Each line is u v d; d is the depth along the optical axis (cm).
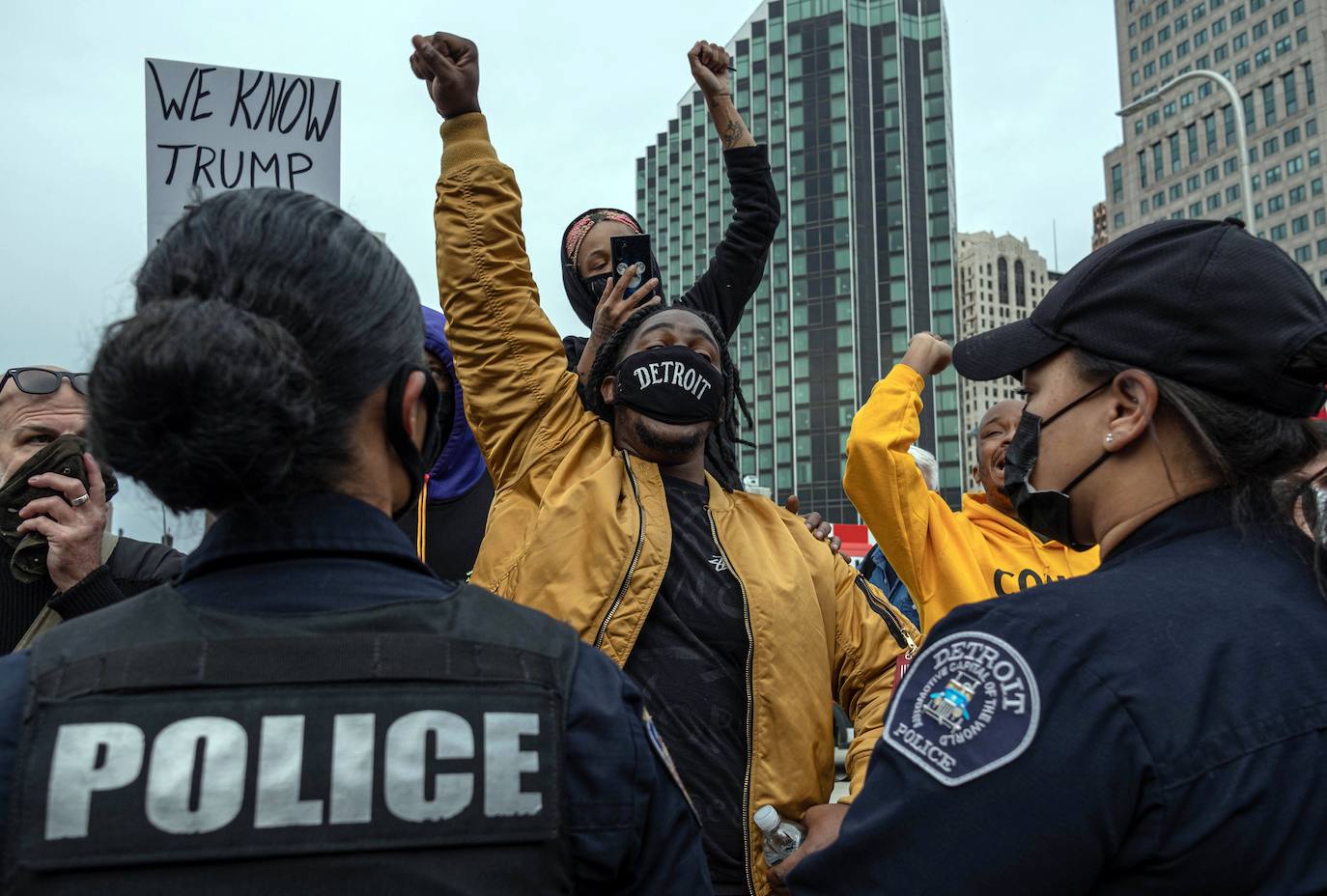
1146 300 133
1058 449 141
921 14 8719
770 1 8931
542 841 99
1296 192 9825
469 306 239
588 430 237
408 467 116
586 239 330
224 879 88
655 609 209
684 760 197
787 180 8481
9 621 231
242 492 100
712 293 332
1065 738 111
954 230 8631
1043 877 110
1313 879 106
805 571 221
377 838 92
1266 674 114
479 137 246
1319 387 128
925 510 270
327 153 341
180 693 93
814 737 205
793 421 8025
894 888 115
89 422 99
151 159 329
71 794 88
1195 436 132
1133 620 118
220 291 102
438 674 100
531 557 211
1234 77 10481
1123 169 11706
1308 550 130
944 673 122
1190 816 108
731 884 194
